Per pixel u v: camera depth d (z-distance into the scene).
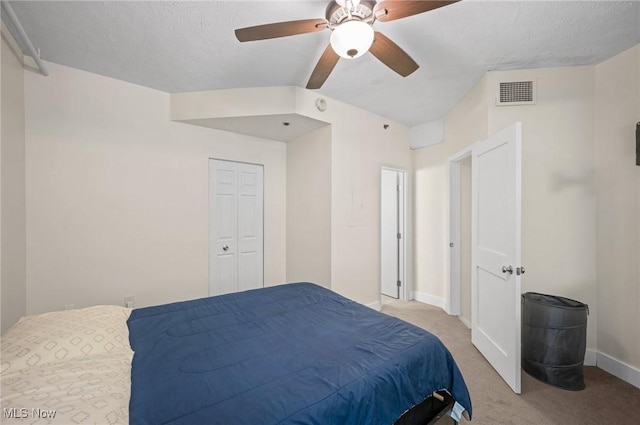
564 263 2.29
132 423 0.80
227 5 1.66
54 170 2.31
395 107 3.29
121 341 1.29
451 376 1.37
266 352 1.23
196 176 3.06
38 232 2.25
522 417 1.67
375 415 1.00
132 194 2.67
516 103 2.38
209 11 1.71
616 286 2.12
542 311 2.03
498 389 1.94
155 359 1.16
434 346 1.34
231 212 3.36
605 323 2.18
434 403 1.44
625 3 1.63
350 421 0.94
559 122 2.32
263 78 2.63
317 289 2.24
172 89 2.81
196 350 1.24
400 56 1.75
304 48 2.14
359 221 3.36
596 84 2.27
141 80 2.62
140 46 2.09
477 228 2.53
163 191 2.85
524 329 2.16
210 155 3.17
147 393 0.93
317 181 3.27
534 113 2.37
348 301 1.95
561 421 1.64
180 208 2.95
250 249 3.52
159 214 2.82
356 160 3.31
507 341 2.02
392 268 4.12
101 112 2.51
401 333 1.43
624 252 2.08
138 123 2.70
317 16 1.76
